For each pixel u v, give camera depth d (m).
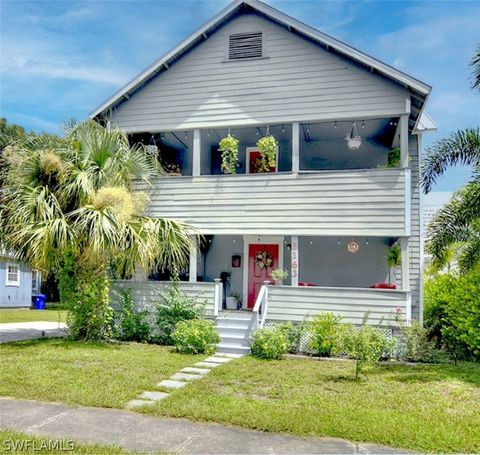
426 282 13.38
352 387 7.13
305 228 11.46
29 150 10.93
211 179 12.32
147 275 13.36
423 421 5.43
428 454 4.52
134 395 6.36
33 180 10.60
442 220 10.79
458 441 4.80
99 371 7.62
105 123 13.38
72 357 8.73
